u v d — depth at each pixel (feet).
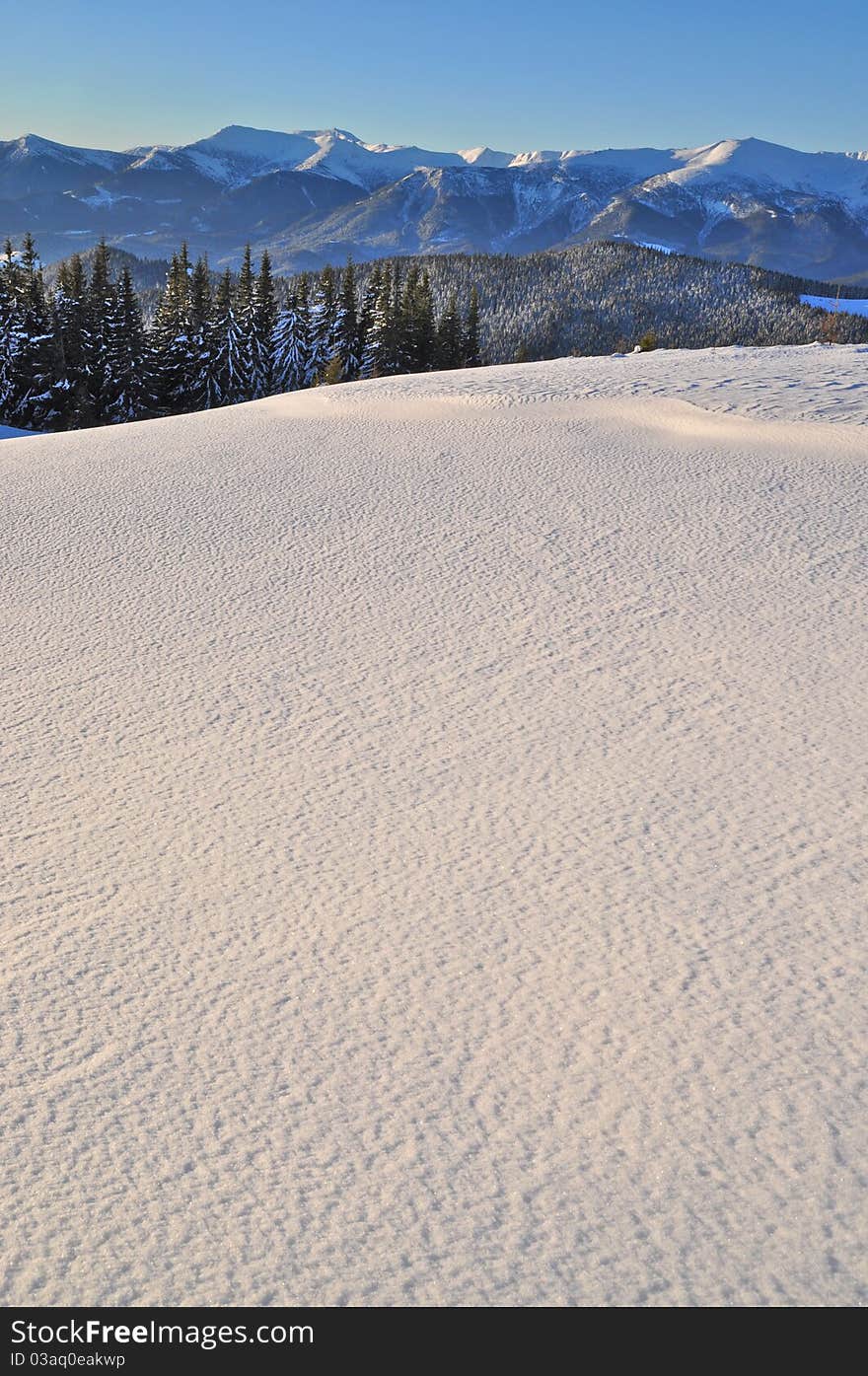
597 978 16.16
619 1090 13.89
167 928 17.60
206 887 18.80
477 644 30.68
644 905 17.99
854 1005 15.40
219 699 27.22
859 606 32.40
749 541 39.11
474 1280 11.34
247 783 22.68
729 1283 11.23
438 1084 14.06
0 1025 15.26
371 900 18.33
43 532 43.65
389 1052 14.66
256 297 215.31
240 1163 12.82
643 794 21.79
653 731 24.73
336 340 217.56
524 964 16.52
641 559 37.63
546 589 35.12
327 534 42.19
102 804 21.88
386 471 52.37
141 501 48.26
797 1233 11.78
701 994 15.74
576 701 26.55
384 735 24.95
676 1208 12.11
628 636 30.83
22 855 19.89
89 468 56.34
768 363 82.43
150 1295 11.19
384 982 16.15
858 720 24.88
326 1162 12.82
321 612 33.81
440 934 17.33
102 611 34.30
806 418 59.47
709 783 22.16
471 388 77.05
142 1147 13.07
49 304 183.83
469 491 47.62
